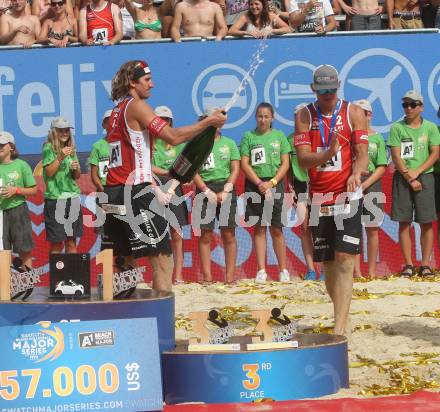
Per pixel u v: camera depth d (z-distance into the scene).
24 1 35.47
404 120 33.31
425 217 33.03
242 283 32.22
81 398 16.39
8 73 34.53
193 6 35.19
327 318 25.56
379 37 34.94
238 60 34.72
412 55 35.00
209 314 18.72
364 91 34.97
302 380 17.58
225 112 19.52
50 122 34.59
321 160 21.42
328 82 21.67
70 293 18.64
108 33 34.94
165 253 20.09
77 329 16.69
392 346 22.06
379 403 16.64
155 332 17.02
